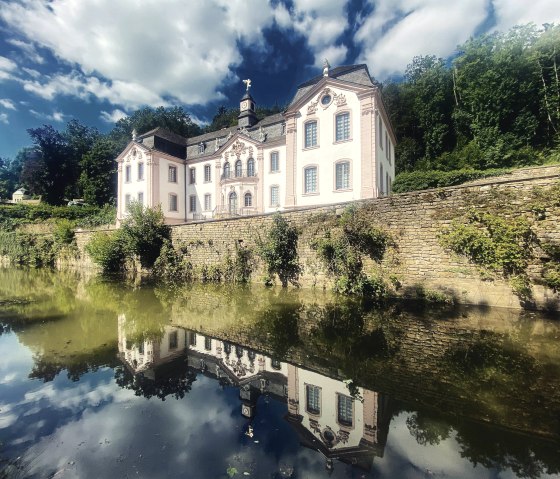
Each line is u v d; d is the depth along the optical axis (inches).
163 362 201.0
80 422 129.8
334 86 725.9
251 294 447.8
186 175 1231.5
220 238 599.2
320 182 741.3
